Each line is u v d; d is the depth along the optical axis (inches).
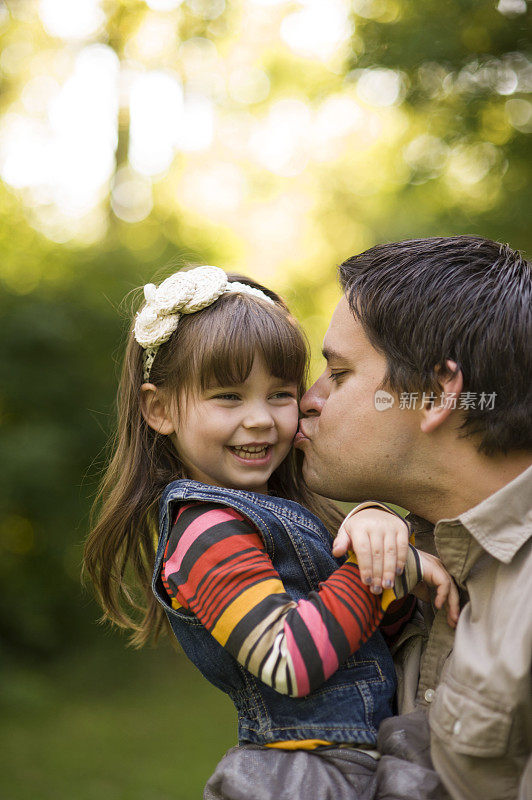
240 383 63.8
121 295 322.7
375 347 55.2
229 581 53.7
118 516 68.9
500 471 53.1
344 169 420.2
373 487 56.9
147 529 72.1
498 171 246.7
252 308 66.1
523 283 53.4
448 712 45.5
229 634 52.3
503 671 43.9
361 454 55.6
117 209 392.2
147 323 66.9
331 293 432.5
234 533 56.1
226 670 56.0
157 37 426.0
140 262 339.3
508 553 47.5
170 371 65.9
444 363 52.2
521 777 43.9
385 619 58.2
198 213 426.3
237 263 402.3
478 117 241.6
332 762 51.7
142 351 70.1
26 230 352.5
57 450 305.3
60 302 317.1
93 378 318.7
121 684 319.9
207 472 65.6
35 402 312.7
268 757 52.7
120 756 237.6
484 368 51.8
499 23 230.5
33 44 387.9
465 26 234.7
